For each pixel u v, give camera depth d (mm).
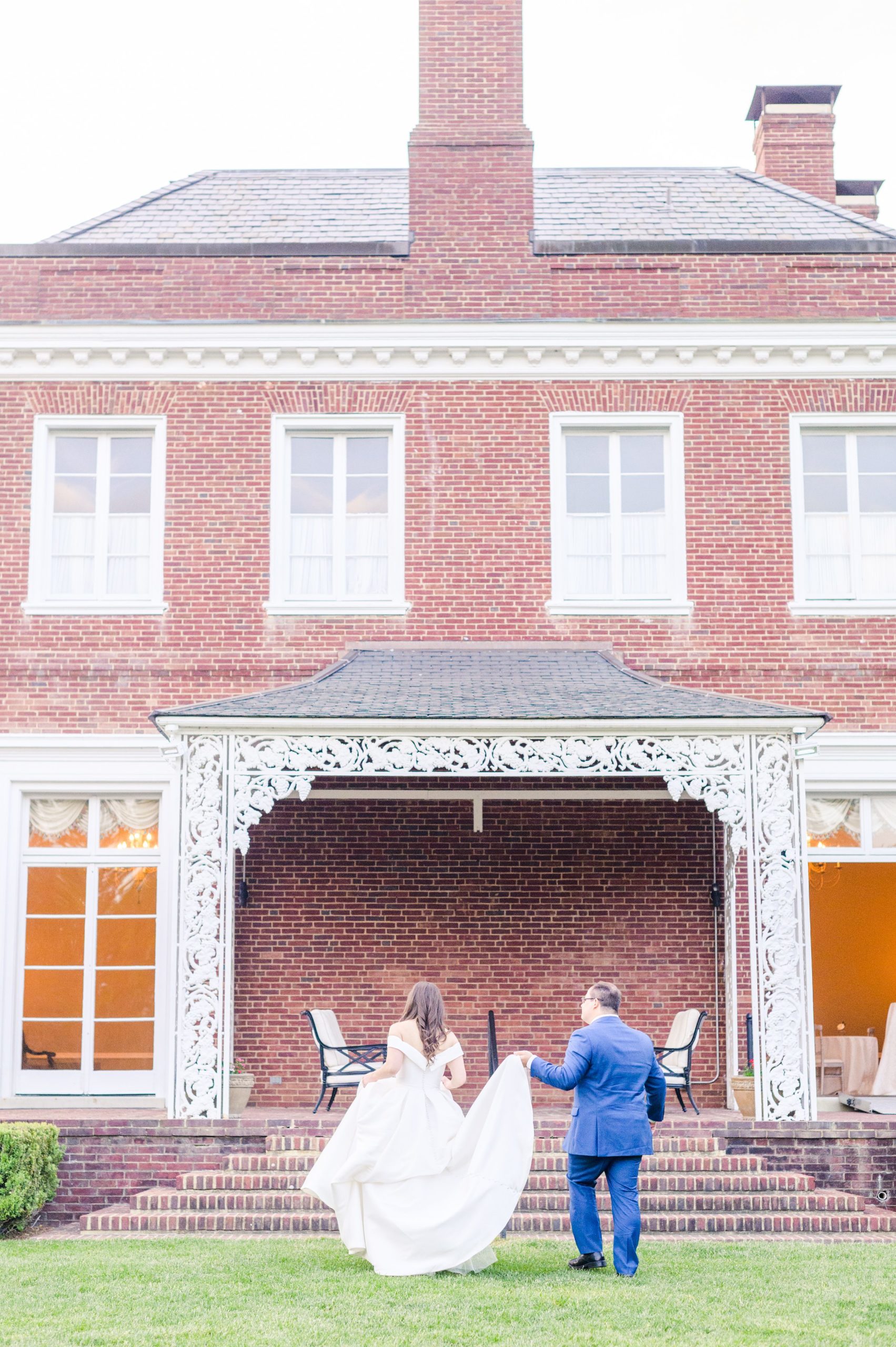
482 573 16547
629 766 13289
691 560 16594
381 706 13500
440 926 15867
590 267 17156
